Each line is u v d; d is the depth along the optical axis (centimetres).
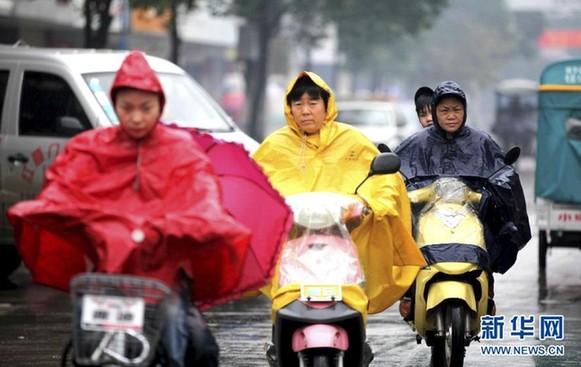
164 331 1437
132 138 1469
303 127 1881
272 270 1594
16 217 1439
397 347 2492
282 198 1602
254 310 2992
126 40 6488
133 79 1444
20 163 3259
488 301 2152
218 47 12300
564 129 3572
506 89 12619
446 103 2127
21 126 3278
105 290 1365
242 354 2389
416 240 2062
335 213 1786
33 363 2308
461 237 2045
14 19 6397
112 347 1366
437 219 2070
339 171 1897
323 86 1873
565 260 4019
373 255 1883
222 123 3425
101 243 1411
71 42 7250
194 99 3459
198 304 1530
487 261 2042
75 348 1381
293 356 1775
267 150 1906
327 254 1761
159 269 1432
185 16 7425
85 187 1456
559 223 3606
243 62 9944
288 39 11400
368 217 1856
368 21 10200
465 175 2120
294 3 9462
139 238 1398
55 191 1448
